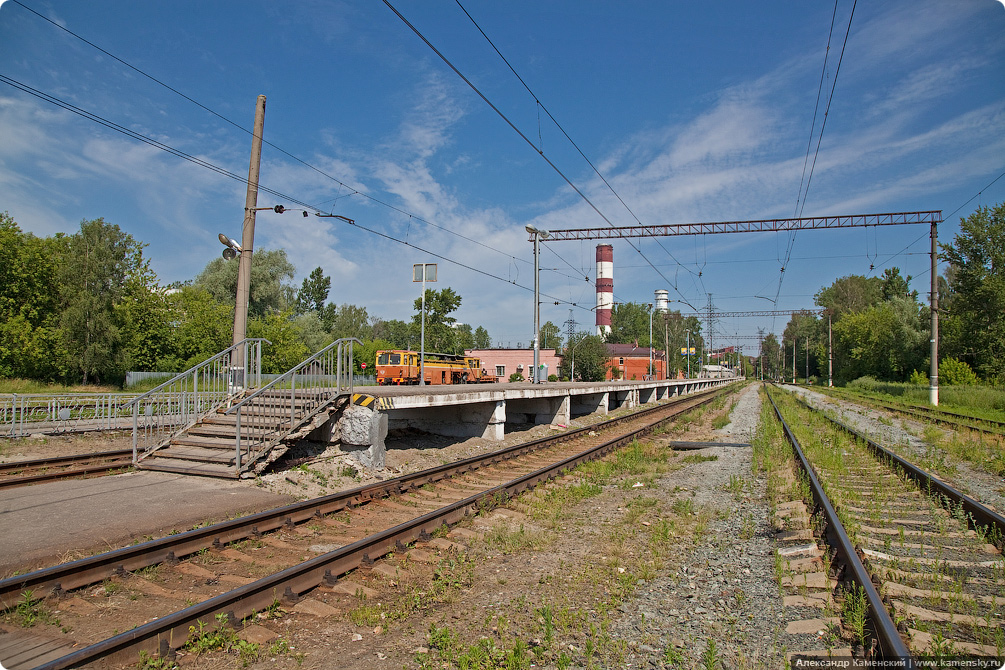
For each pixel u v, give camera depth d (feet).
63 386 114.32
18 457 39.40
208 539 21.61
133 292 136.05
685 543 24.14
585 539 24.77
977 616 15.89
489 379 167.94
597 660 14.28
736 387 262.26
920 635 14.46
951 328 146.82
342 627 15.79
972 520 25.07
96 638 14.58
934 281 97.09
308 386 37.52
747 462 45.06
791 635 15.24
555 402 74.13
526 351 231.30
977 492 32.58
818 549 21.57
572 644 15.07
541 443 52.01
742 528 25.76
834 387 221.66
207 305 148.77
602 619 16.55
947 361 139.85
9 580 15.84
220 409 41.60
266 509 26.78
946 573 19.27
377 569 19.69
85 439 46.98
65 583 17.08
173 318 148.25
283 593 17.06
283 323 143.95
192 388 45.01
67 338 120.57
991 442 51.13
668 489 35.27
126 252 136.36
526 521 27.35
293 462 35.42
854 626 14.89
